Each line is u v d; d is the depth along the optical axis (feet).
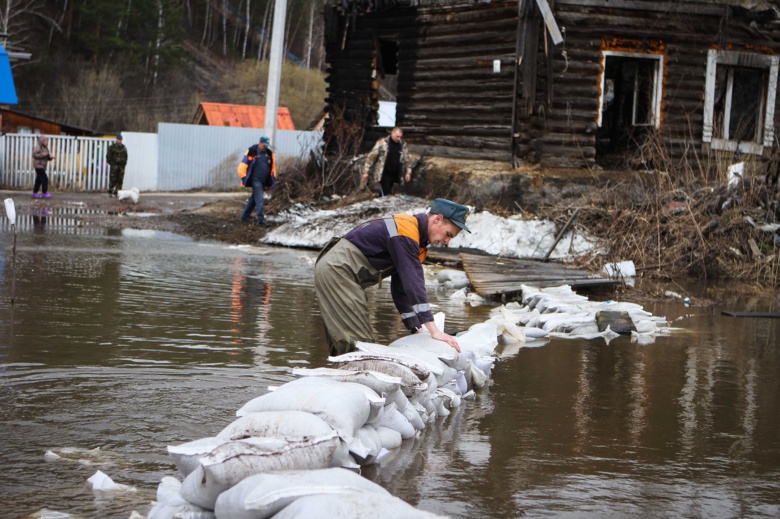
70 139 96.02
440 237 18.66
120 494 12.76
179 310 28.50
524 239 47.29
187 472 12.62
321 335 25.45
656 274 42.93
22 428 15.75
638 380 22.09
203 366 20.95
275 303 30.96
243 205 71.15
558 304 31.45
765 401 20.25
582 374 22.58
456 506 12.87
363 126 67.26
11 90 90.94
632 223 45.62
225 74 240.53
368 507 10.44
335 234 50.70
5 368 19.94
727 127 57.62
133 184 105.60
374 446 14.49
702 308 35.42
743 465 15.48
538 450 15.89
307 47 283.38
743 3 58.85
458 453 15.51
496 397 19.79
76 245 45.47
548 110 52.85
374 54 66.54
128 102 206.39
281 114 161.99
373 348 17.39
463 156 57.72
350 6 66.23
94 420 16.39
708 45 56.08
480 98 56.95
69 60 209.15
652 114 55.93
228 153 109.91
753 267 43.65
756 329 30.78
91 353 21.75
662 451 16.14
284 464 11.80
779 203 47.57
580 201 48.65
